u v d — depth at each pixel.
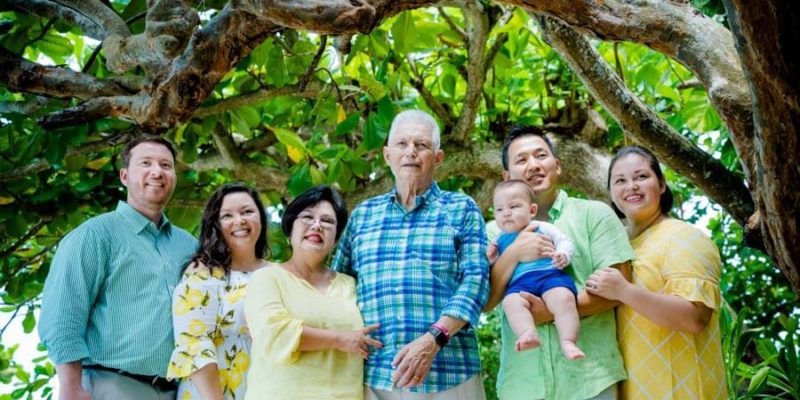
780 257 3.45
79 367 3.60
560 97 6.24
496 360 9.56
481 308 3.36
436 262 3.42
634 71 6.39
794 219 3.19
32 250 6.67
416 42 5.74
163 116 3.89
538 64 6.50
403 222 3.53
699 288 3.34
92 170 6.07
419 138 3.58
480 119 6.70
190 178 6.38
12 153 5.53
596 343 3.41
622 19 3.40
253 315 3.38
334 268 3.67
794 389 4.62
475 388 3.39
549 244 3.53
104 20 4.29
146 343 3.68
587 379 3.36
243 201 3.83
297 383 3.28
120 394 3.60
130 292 3.76
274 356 3.29
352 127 5.29
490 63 6.09
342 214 3.67
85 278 3.70
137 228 3.88
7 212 5.83
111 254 3.79
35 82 4.29
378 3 3.21
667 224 3.60
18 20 5.02
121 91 4.27
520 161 3.81
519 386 3.46
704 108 6.08
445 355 3.34
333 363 3.34
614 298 3.31
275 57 5.21
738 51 2.81
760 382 4.57
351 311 3.43
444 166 5.97
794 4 2.59
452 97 6.34
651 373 3.35
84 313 3.67
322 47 4.57
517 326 3.33
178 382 3.75
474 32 5.57
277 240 5.95
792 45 2.67
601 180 5.92
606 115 6.46
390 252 3.46
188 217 6.22
